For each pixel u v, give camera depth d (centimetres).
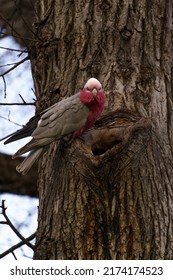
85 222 1002
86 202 1008
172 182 1038
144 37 1125
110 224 993
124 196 998
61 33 1150
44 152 1059
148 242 991
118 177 992
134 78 1085
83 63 1108
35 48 1199
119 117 1035
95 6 1146
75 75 1107
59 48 1144
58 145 1065
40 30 1182
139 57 1107
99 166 972
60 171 1048
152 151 1030
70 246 1003
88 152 985
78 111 1020
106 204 994
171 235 1007
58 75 1126
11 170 1627
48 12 1182
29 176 1634
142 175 1009
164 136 1059
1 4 1691
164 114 1076
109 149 971
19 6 1509
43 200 1073
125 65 1094
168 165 1045
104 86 1079
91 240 995
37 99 1160
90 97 1016
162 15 1155
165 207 1016
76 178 1024
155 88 1089
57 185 1046
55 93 1113
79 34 1132
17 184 1633
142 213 998
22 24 1680
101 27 1127
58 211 1031
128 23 1126
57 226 1025
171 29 1155
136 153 996
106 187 990
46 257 1014
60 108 1030
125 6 1139
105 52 1107
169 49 1136
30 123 1070
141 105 1064
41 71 1160
